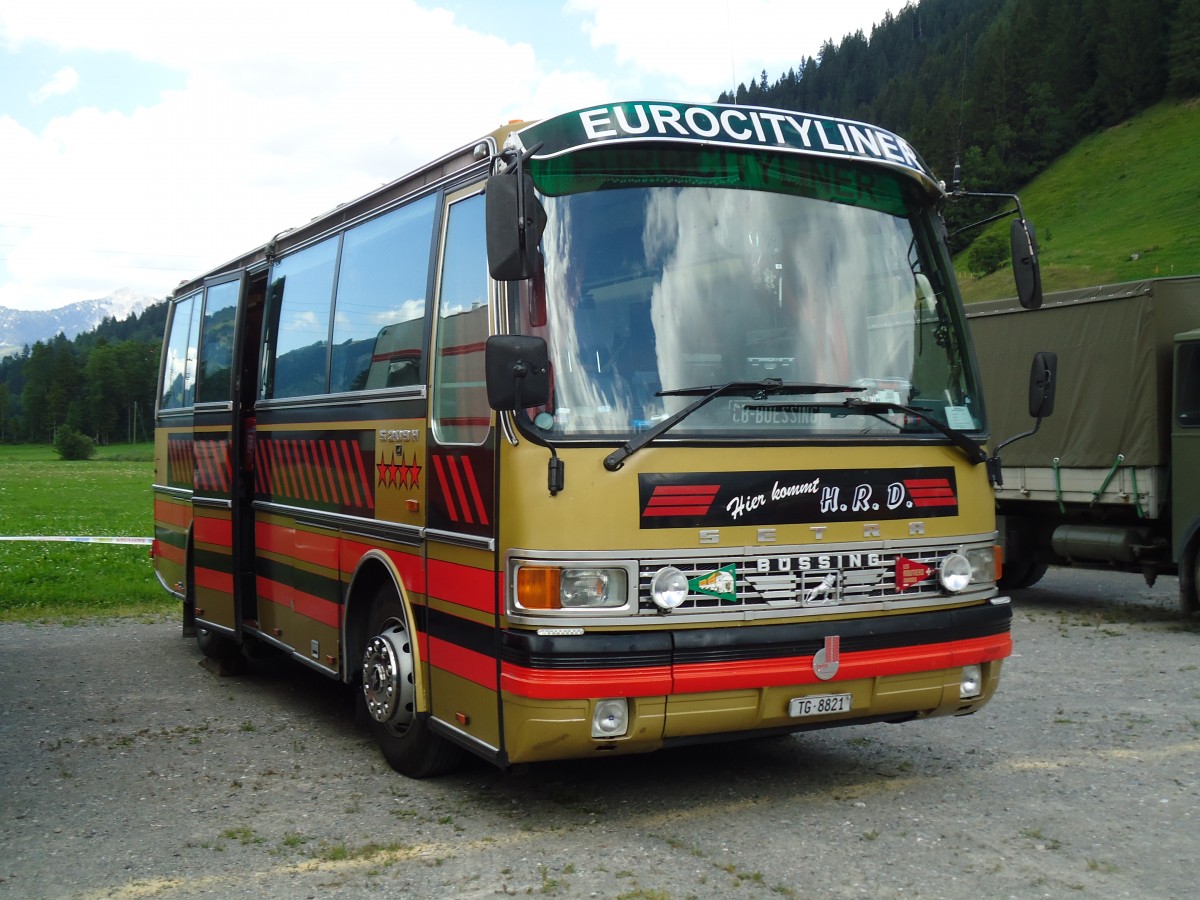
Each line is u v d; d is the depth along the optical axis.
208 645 10.02
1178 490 11.90
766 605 5.30
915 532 5.73
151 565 18.77
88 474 90.25
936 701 5.77
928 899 4.55
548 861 5.04
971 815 5.64
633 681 4.99
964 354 6.21
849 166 6.04
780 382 5.45
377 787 6.31
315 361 7.92
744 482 5.30
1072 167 128.00
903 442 5.73
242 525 9.12
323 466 7.59
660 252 5.50
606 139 5.39
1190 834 5.34
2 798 6.14
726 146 5.64
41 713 8.34
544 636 4.97
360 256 7.38
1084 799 5.91
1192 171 112.00
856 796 5.99
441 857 5.12
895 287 6.05
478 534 5.45
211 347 9.99
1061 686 8.90
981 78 132.25
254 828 5.59
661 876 4.83
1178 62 127.19
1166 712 7.95
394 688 6.39
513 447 5.11
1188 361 11.81
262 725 7.93
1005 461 14.21
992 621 5.91
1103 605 13.84
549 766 6.68
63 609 13.99
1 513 41.84
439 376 6.00
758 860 5.02
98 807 5.97
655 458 5.14
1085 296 13.19
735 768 6.58
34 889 4.81
